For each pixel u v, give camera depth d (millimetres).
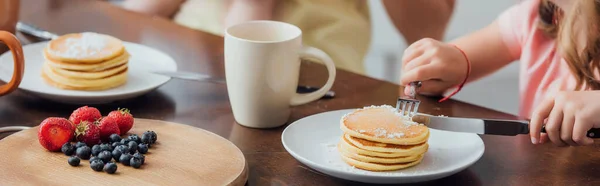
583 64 1440
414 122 949
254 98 1029
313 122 1021
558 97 985
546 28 1508
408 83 1211
